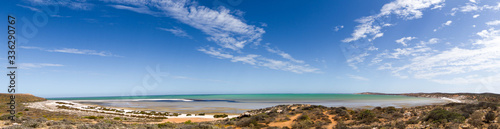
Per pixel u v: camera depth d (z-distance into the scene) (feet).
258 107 266.36
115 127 63.46
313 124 82.84
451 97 537.24
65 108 218.59
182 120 136.67
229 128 80.74
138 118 145.69
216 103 367.25
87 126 59.41
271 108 138.31
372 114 89.66
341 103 318.04
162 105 316.60
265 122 89.86
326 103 323.78
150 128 69.97
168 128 72.74
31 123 57.52
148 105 316.19
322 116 95.40
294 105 129.70
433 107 105.29
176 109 240.73
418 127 60.49
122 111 203.31
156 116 163.22
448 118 62.23
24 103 253.44
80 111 190.49
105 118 133.59
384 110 107.34
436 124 59.21
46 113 149.59
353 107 232.32
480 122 54.39
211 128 68.95
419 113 87.20
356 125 78.89
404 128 61.98
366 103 313.53
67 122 68.28
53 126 56.13
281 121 90.68
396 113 92.02
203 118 150.10
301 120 88.84
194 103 372.99
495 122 52.21
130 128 64.23
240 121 94.89
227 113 194.80
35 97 364.79
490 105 72.08
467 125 54.39
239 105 306.55
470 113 68.49
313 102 358.64
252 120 90.43
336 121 87.61
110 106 290.35
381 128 64.59
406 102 334.44
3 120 68.18
